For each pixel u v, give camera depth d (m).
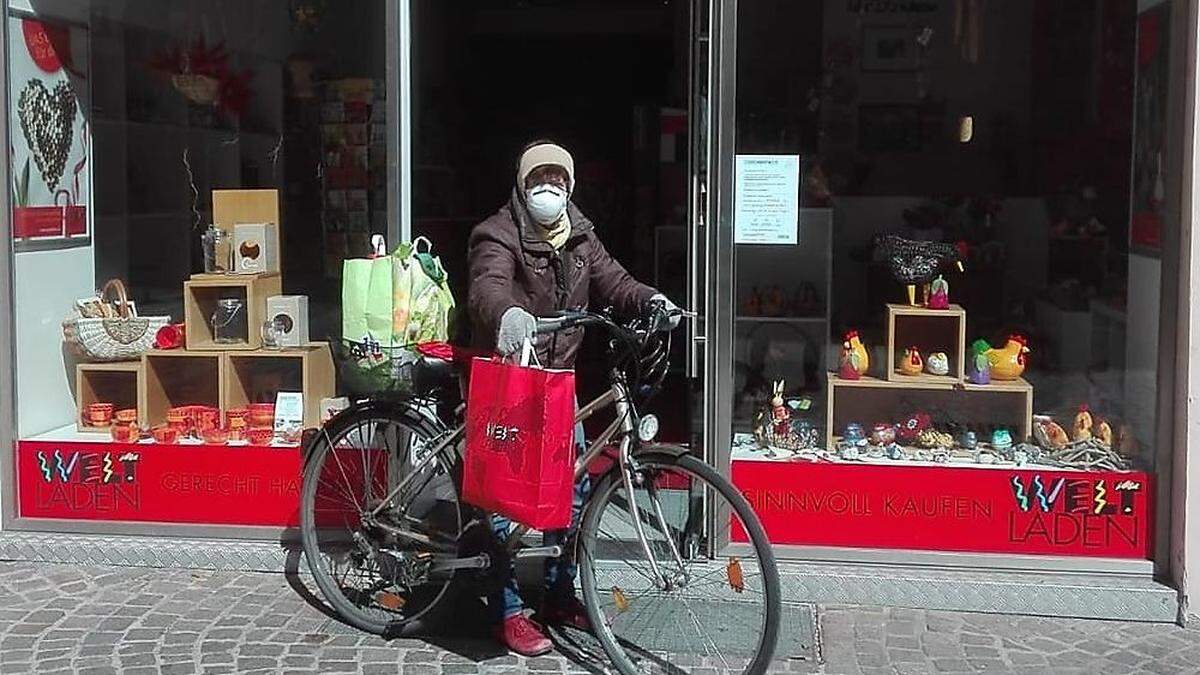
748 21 5.05
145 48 5.68
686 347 5.29
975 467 4.96
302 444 5.34
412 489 4.54
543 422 3.85
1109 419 5.04
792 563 4.99
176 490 5.38
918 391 5.21
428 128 5.98
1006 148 5.21
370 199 5.37
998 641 4.59
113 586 5.05
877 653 4.46
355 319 4.51
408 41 5.32
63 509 5.46
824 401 5.20
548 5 7.43
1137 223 4.98
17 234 5.45
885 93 5.24
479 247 4.35
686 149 6.04
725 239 5.07
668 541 4.14
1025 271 5.21
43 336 5.61
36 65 5.56
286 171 5.50
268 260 5.56
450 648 4.48
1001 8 5.21
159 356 5.64
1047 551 4.95
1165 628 4.73
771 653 3.93
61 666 4.30
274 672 4.26
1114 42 5.05
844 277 5.21
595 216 7.45
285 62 5.45
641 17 7.52
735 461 5.07
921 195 5.24
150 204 5.65
